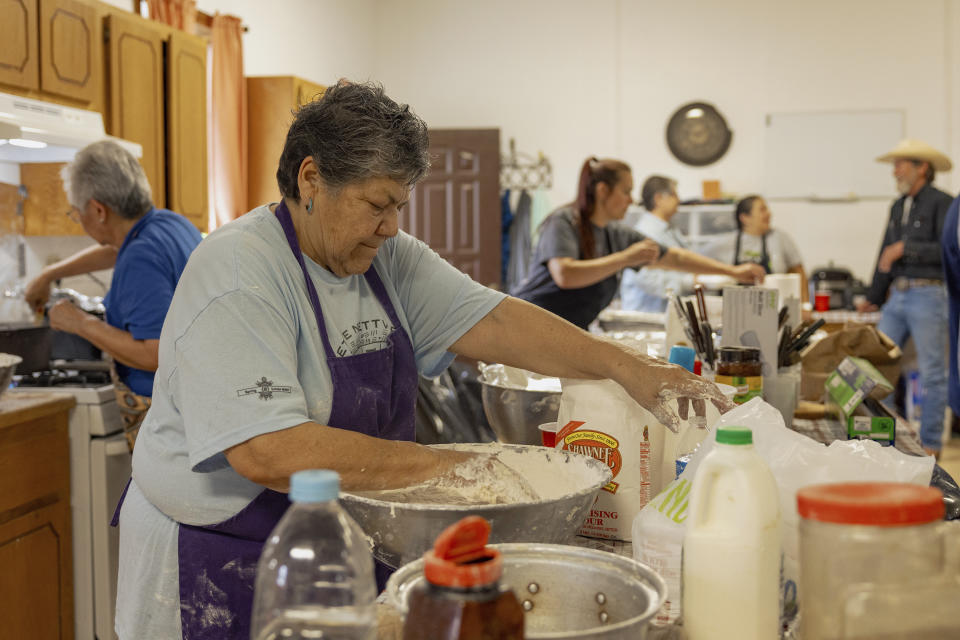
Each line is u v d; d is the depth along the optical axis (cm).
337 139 114
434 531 94
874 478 86
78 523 253
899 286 508
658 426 127
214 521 126
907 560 65
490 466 113
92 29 328
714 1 685
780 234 554
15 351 260
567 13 706
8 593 223
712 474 78
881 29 663
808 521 67
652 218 538
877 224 671
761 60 680
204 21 465
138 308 233
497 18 716
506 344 140
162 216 247
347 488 105
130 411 248
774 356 189
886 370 236
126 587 135
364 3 706
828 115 673
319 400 124
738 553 76
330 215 120
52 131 277
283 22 569
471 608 60
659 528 93
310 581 67
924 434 501
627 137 702
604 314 367
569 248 332
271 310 114
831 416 212
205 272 115
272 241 122
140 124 357
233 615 128
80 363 275
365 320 133
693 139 690
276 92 482
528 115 714
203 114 405
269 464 105
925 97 661
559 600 84
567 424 125
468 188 680
